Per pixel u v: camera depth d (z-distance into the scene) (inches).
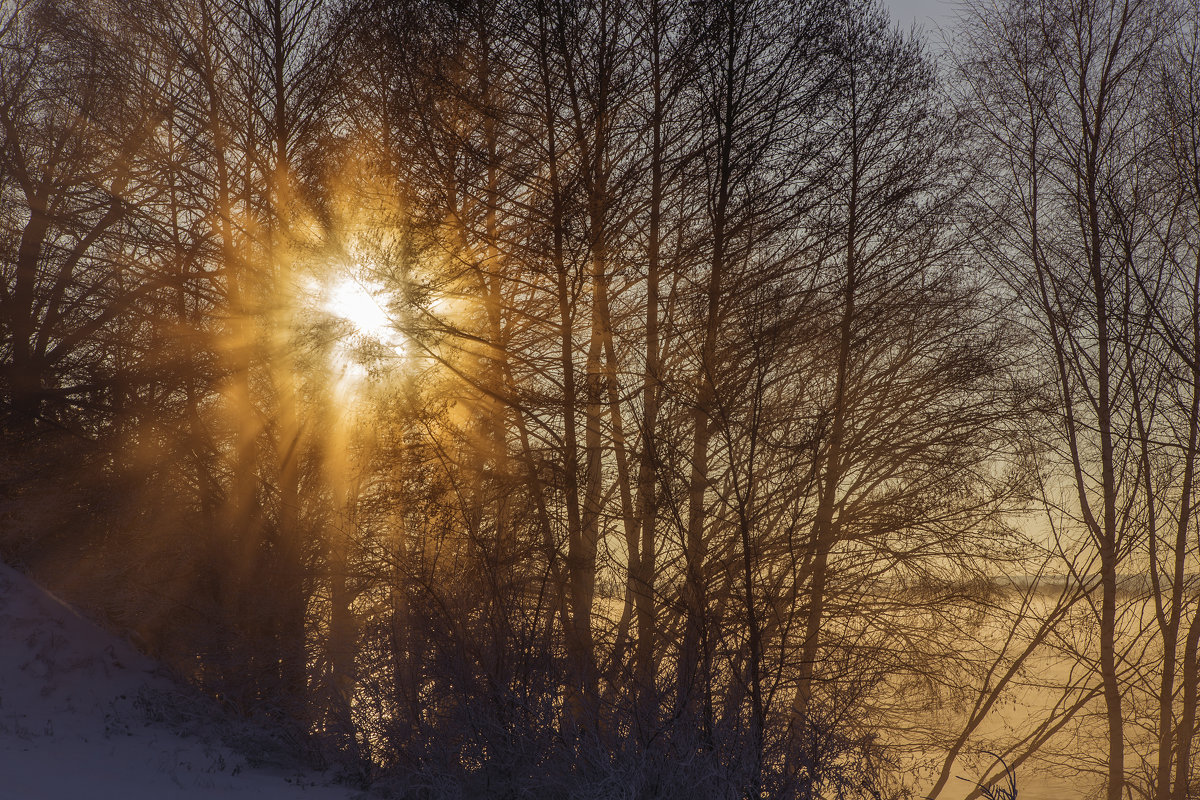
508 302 452.8
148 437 532.1
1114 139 587.2
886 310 521.3
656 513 410.9
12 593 528.4
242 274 526.3
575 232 413.1
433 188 427.5
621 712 344.5
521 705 350.3
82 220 569.9
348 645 446.9
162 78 531.8
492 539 417.7
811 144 470.0
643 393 440.5
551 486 422.0
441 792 330.0
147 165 540.4
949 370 541.3
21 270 597.6
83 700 442.6
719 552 417.4
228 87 535.5
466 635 374.6
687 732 326.3
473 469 439.2
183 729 419.8
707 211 453.1
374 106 470.0
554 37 412.2
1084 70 589.6
